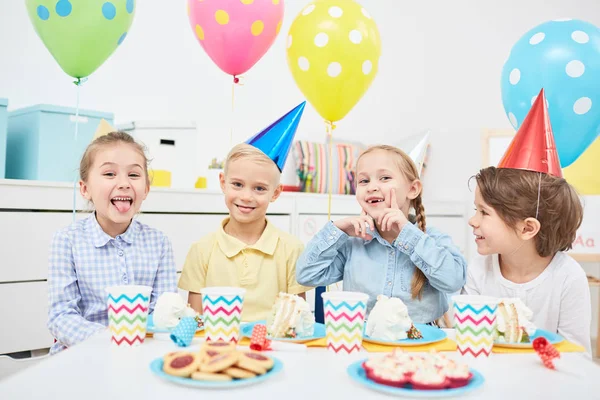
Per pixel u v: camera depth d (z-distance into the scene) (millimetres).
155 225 1964
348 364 706
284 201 2289
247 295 1299
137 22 2482
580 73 1350
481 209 1111
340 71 1468
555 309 1143
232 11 1468
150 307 1210
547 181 1090
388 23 3072
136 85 2486
